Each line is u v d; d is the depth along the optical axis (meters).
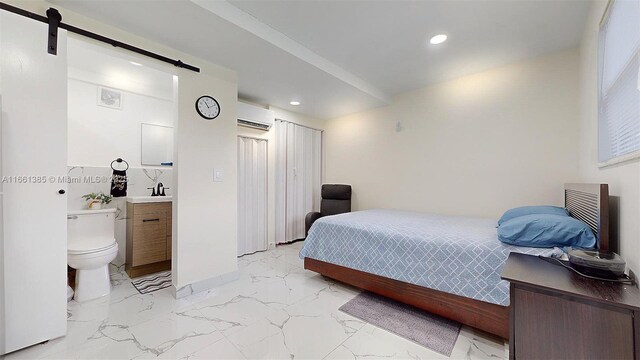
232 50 2.32
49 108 1.64
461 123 3.22
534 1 1.82
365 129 4.29
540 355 0.98
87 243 2.32
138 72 2.88
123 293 2.38
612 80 1.41
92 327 1.82
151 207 2.85
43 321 1.62
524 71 2.76
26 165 1.57
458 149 3.25
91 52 2.42
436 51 2.57
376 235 2.29
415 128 3.65
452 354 1.57
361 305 2.18
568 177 2.52
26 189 1.57
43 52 1.62
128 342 1.66
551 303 0.97
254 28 2.06
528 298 1.01
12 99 1.52
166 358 1.51
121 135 3.06
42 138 1.62
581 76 2.32
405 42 2.40
